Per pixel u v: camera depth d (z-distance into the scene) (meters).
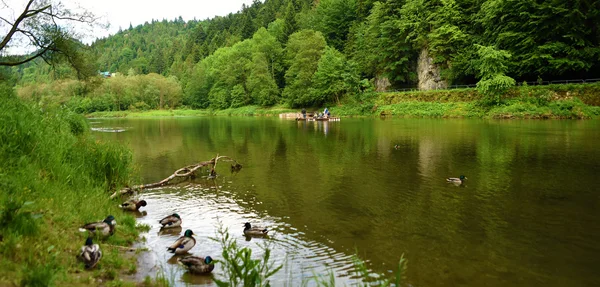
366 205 11.09
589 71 46.06
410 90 63.03
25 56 21.20
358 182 14.09
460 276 6.55
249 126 44.75
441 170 15.91
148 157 20.91
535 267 6.92
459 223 9.42
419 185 13.46
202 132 37.22
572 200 11.27
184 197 12.23
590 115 37.75
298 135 32.06
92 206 8.70
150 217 10.05
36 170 8.60
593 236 8.45
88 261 5.77
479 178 14.30
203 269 6.50
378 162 18.11
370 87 64.06
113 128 44.28
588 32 42.69
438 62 59.16
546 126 32.19
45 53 21.80
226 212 10.52
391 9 66.94
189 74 118.25
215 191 13.05
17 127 9.49
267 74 85.75
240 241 8.26
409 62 66.69
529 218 9.72
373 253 7.58
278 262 7.10
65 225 7.04
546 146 21.34
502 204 10.99
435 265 6.99
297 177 15.20
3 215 5.73
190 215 10.24
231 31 150.25
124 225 8.61
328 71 66.69
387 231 8.89
